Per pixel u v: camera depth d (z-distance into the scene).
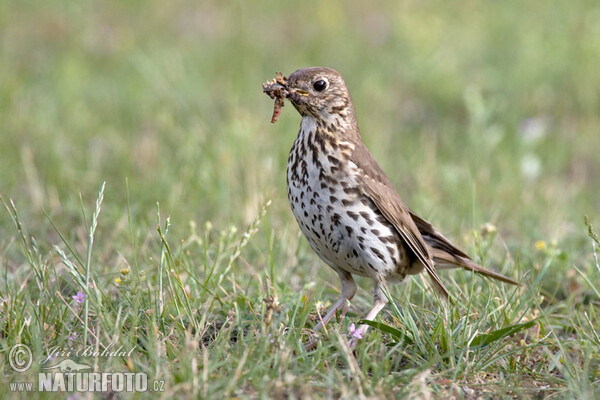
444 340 8.37
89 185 13.48
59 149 14.72
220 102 18.25
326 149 9.12
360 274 9.52
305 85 9.23
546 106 19.17
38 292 9.35
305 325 9.06
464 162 15.69
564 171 16.59
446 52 21.94
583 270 11.34
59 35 22.12
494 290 9.92
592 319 9.82
